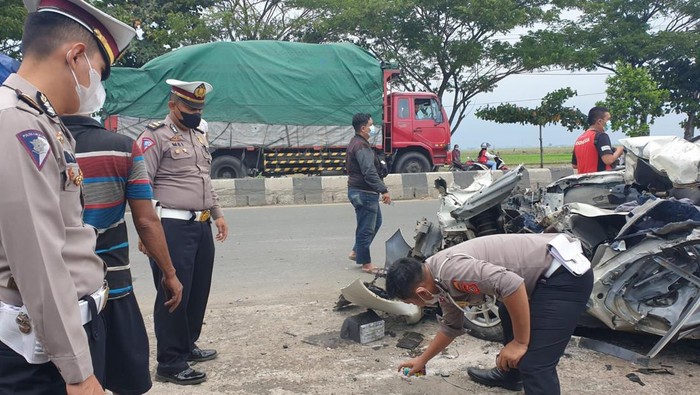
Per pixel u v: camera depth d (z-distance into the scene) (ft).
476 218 16.21
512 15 73.92
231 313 17.21
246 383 12.31
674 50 81.71
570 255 9.43
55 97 6.05
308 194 41.75
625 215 14.06
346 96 53.16
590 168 22.39
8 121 5.35
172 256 12.19
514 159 115.44
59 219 5.57
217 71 50.14
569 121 77.82
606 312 13.17
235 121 51.03
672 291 13.16
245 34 71.46
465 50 75.82
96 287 6.43
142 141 12.07
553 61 75.82
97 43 6.35
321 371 12.88
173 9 71.05
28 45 5.99
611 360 13.19
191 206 12.42
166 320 12.20
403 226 31.45
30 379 5.83
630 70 57.06
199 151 12.82
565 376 12.38
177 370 12.28
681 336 12.71
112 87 48.16
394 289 9.38
